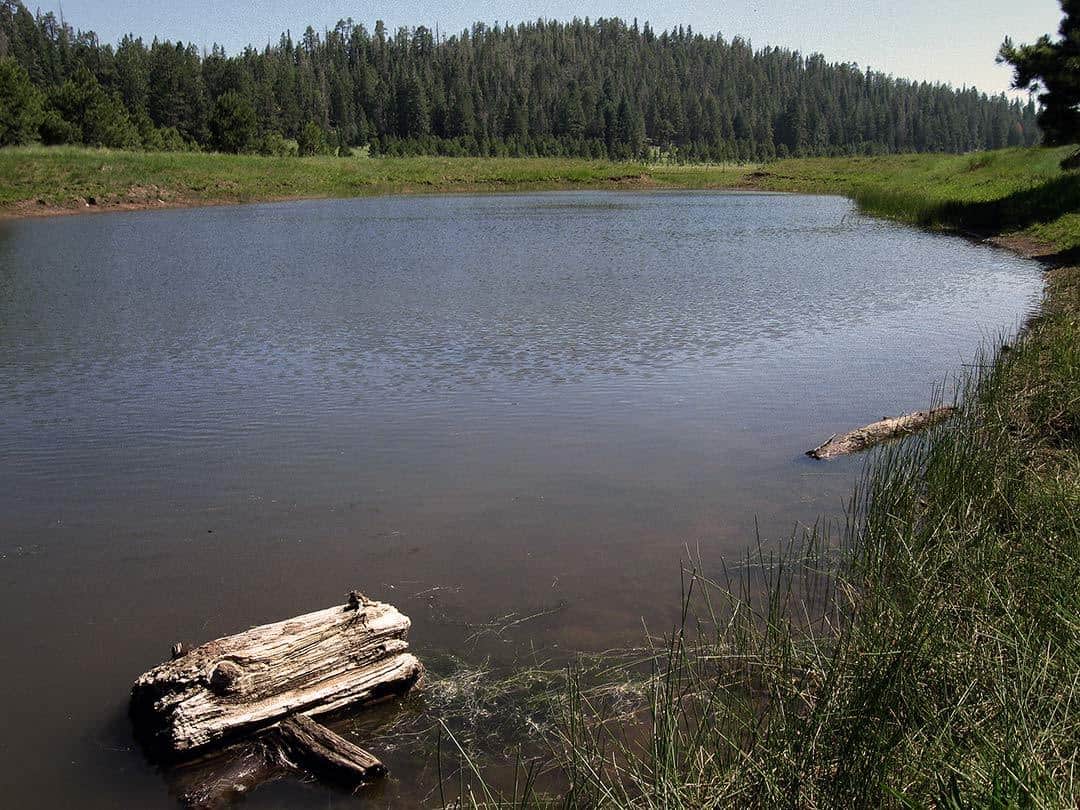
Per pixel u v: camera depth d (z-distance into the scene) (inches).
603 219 1466.5
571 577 228.7
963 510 230.4
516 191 2603.3
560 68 6476.4
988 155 1865.2
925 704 148.6
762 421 360.5
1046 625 164.9
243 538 255.1
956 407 341.1
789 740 145.3
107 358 467.8
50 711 177.9
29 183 1555.1
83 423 361.1
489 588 223.8
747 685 174.7
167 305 620.4
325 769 159.5
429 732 171.2
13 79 1935.3
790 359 463.5
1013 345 437.4
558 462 315.3
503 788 154.5
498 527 260.8
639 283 723.4
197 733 161.9
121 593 224.2
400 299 644.1
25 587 227.5
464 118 4645.7
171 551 247.3
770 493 284.8
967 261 848.9
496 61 6171.3
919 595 183.3
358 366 449.7
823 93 7135.8
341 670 175.9
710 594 217.5
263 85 3973.9
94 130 2370.8
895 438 329.4
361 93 4913.9
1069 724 137.7
